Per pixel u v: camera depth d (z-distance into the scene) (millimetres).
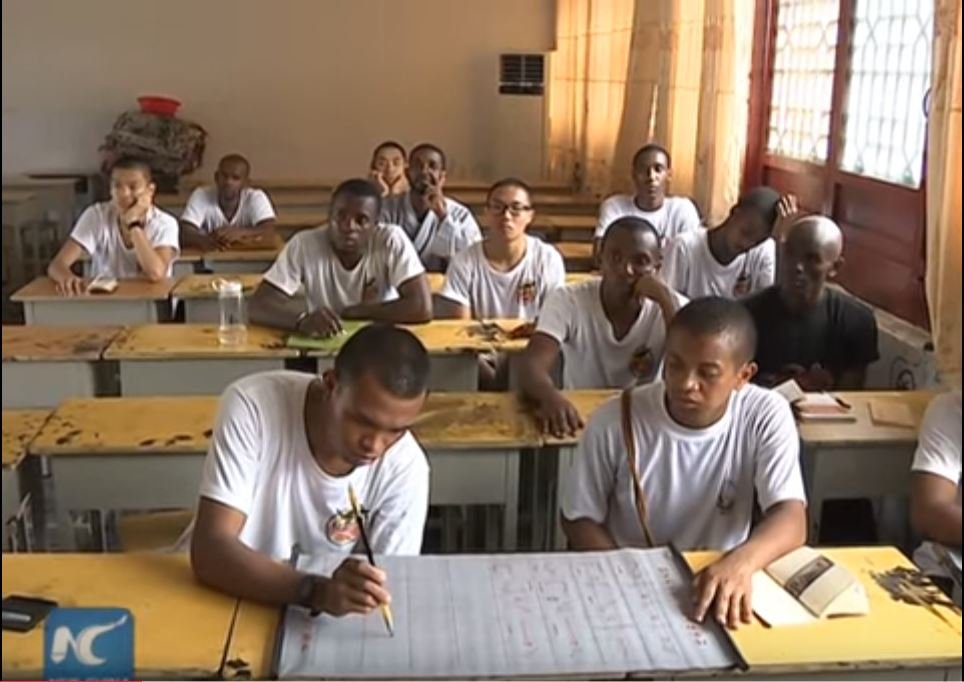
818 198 3893
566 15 6367
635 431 1802
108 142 6438
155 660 1304
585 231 5293
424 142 6824
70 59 6566
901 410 2455
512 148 6758
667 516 1828
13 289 5820
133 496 2191
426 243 4480
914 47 3271
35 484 2197
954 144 2367
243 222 5070
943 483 1937
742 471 1801
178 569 1521
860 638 1397
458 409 2422
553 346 2654
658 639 1371
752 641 1381
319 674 1275
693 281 3486
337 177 6824
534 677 1283
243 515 1524
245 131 6730
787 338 2891
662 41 4664
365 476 1603
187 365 2871
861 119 3623
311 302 3301
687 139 4500
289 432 1558
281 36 6641
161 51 6602
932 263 2498
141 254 3857
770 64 4332
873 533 2518
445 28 6707
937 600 1507
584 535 1811
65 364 2824
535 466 2463
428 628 1376
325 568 1521
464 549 2730
